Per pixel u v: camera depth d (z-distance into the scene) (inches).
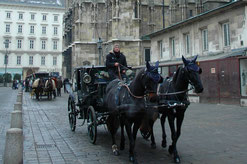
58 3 3722.9
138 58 1477.6
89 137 343.3
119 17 1466.5
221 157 258.5
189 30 963.3
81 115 379.9
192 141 326.3
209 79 759.1
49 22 3602.4
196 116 524.4
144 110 242.7
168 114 258.1
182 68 253.0
